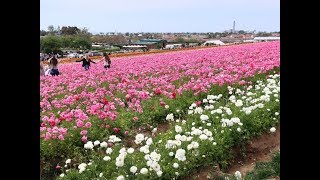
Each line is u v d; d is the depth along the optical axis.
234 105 9.80
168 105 10.84
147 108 10.86
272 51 24.25
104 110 10.05
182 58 26.02
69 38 57.59
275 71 16.25
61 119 8.65
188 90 12.30
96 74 19.02
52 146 7.72
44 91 13.25
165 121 10.55
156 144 7.48
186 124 8.72
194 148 6.84
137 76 18.34
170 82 15.41
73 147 7.91
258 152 8.03
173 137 7.91
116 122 9.25
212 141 7.38
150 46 81.56
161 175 6.07
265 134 8.68
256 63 17.19
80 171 6.41
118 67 22.23
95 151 7.93
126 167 6.39
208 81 13.09
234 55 25.16
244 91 12.55
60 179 6.47
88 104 11.34
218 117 8.64
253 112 8.84
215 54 27.56
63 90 14.97
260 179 6.30
